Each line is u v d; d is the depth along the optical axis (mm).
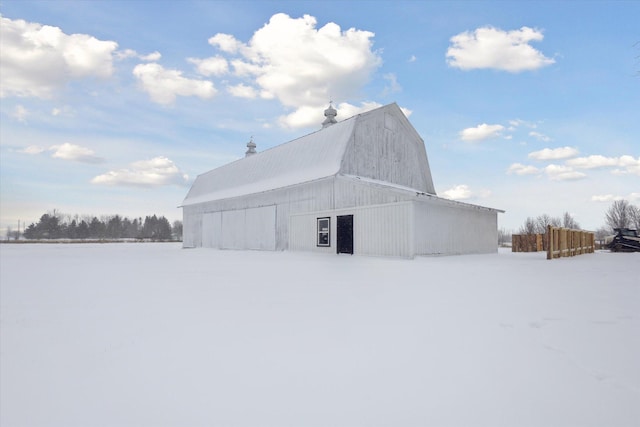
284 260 12469
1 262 12438
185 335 3158
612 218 46031
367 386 2148
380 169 19672
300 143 21141
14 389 2148
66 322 3643
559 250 14914
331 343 2924
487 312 4012
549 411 1867
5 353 2758
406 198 12852
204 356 2652
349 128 18250
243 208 22641
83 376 2324
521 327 3410
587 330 3309
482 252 17953
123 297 5020
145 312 4051
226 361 2551
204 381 2229
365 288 5738
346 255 14883
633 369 2408
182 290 5613
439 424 1743
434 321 3617
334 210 16062
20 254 18516
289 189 18984
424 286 5957
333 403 1946
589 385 2172
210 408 1903
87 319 3760
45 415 1849
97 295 5199
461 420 1779
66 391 2117
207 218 26578
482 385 2166
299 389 2111
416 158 22594
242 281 6691
